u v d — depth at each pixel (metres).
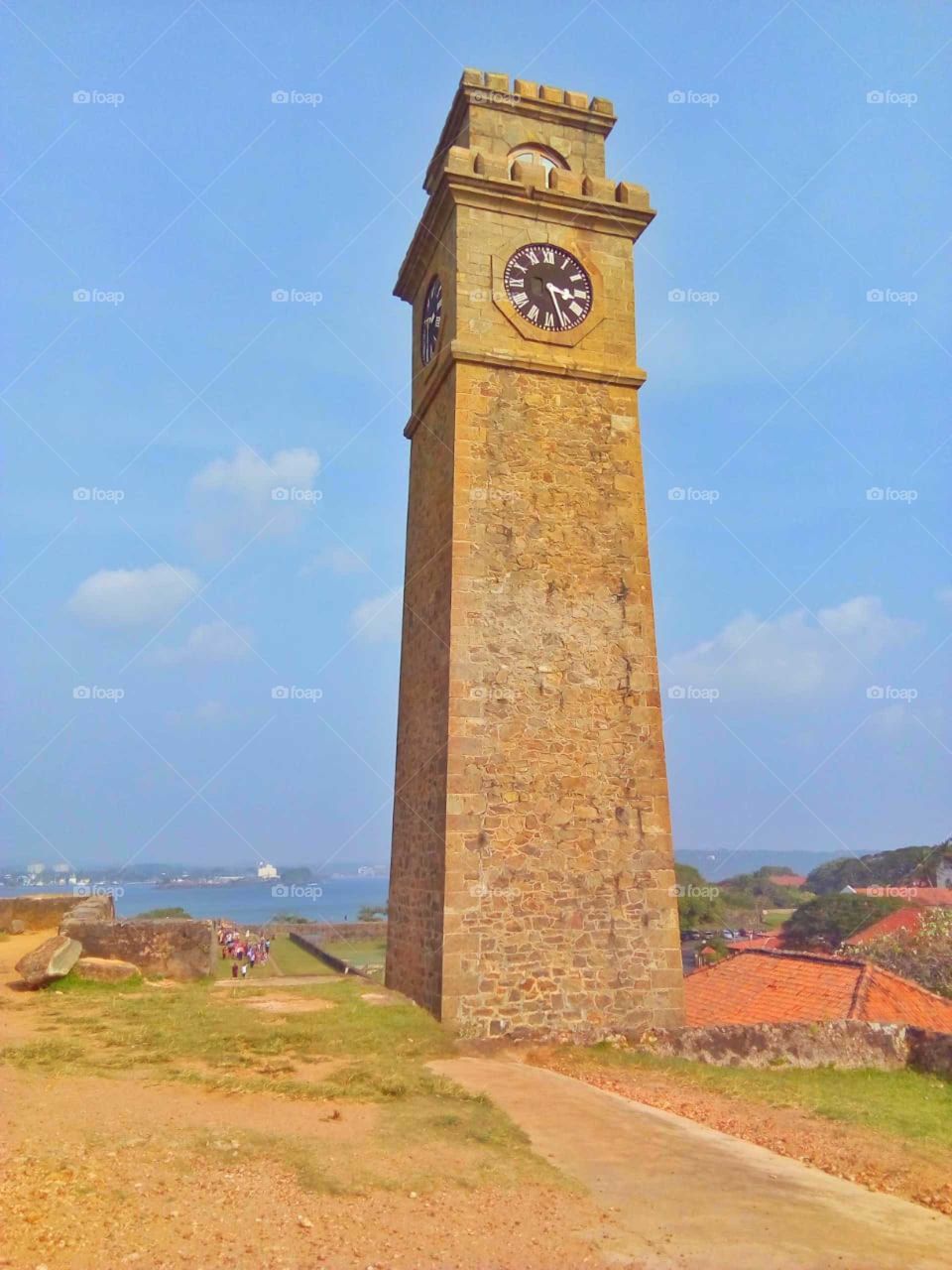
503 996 14.20
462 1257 5.75
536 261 17.81
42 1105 7.98
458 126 19.56
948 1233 7.00
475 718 15.23
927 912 38.00
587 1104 9.98
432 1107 9.03
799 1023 14.09
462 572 15.82
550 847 15.08
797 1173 8.27
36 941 21.78
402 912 17.30
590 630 16.31
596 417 17.45
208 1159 6.93
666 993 15.09
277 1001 14.12
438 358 17.59
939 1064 13.46
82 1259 5.14
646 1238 6.39
